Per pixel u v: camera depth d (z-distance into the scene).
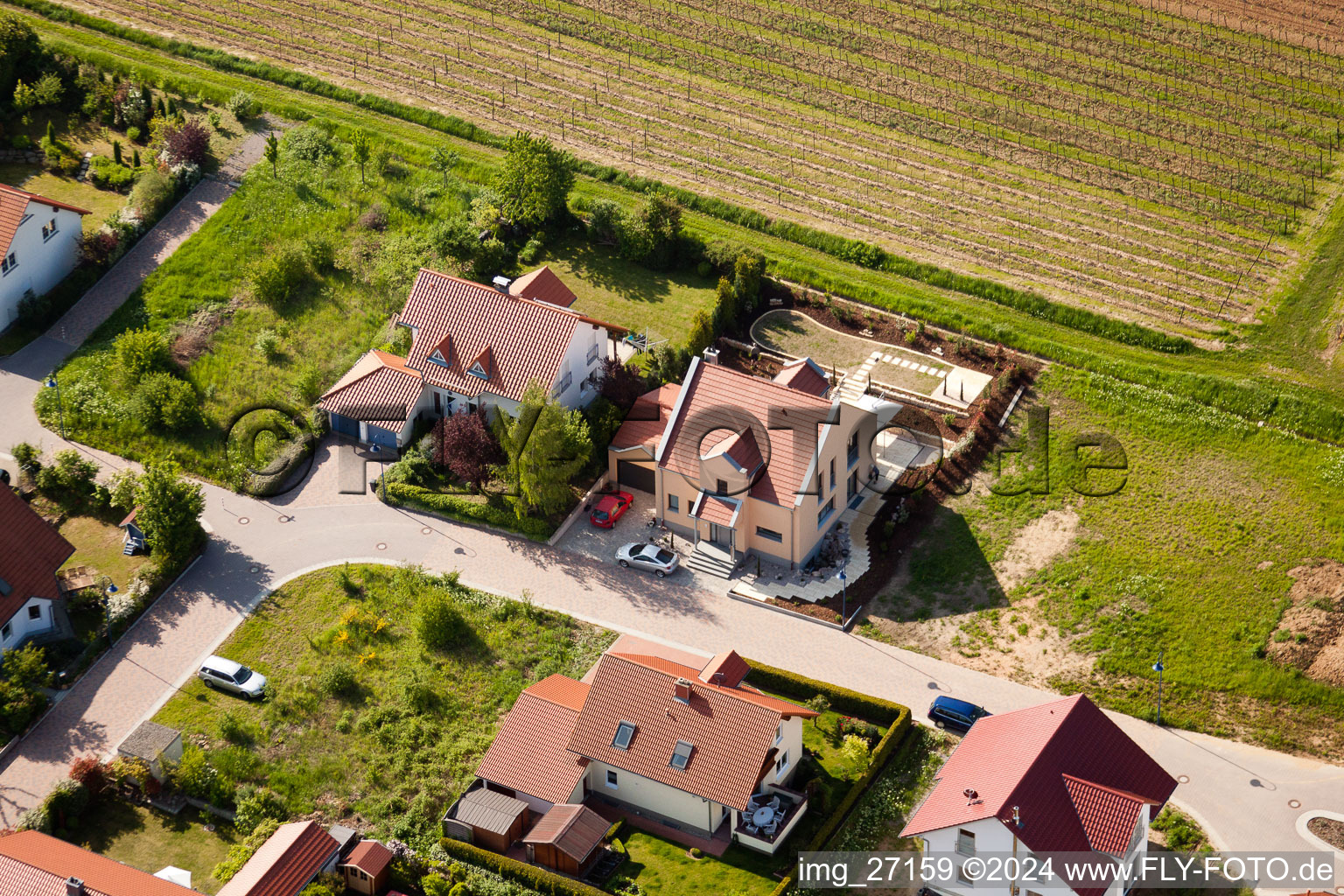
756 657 75.69
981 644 76.06
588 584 80.50
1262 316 95.75
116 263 100.62
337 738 71.19
